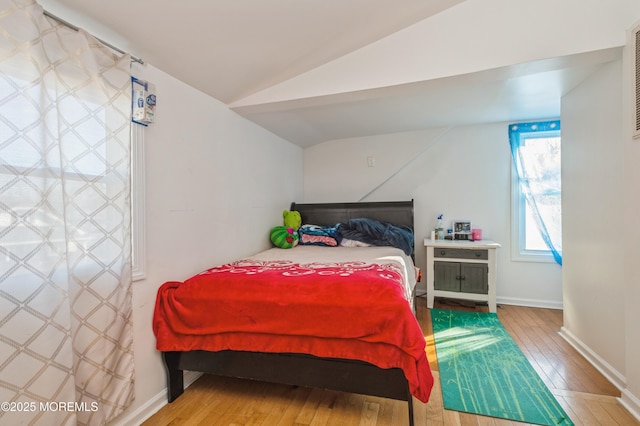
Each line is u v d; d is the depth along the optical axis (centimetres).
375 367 142
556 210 319
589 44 156
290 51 180
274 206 321
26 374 102
